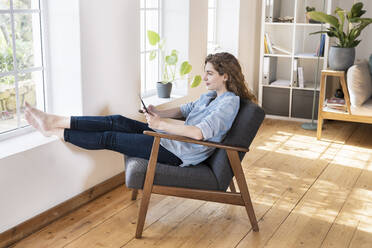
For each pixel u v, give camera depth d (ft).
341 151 13.73
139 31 10.96
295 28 16.33
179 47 13.43
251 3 17.13
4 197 7.89
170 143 8.73
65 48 9.37
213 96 9.34
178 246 8.25
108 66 10.10
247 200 8.64
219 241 8.45
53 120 8.80
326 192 10.74
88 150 9.77
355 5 14.58
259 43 18.08
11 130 9.00
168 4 13.32
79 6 9.00
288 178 11.54
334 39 16.75
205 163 9.08
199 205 9.93
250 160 12.78
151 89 13.62
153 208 9.73
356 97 14.12
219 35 16.62
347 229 8.98
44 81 9.62
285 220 9.30
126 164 8.80
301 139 14.89
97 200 10.07
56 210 9.05
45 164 8.68
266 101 17.49
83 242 8.31
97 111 9.95
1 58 8.60
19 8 8.87
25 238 8.36
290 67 17.83
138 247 8.19
